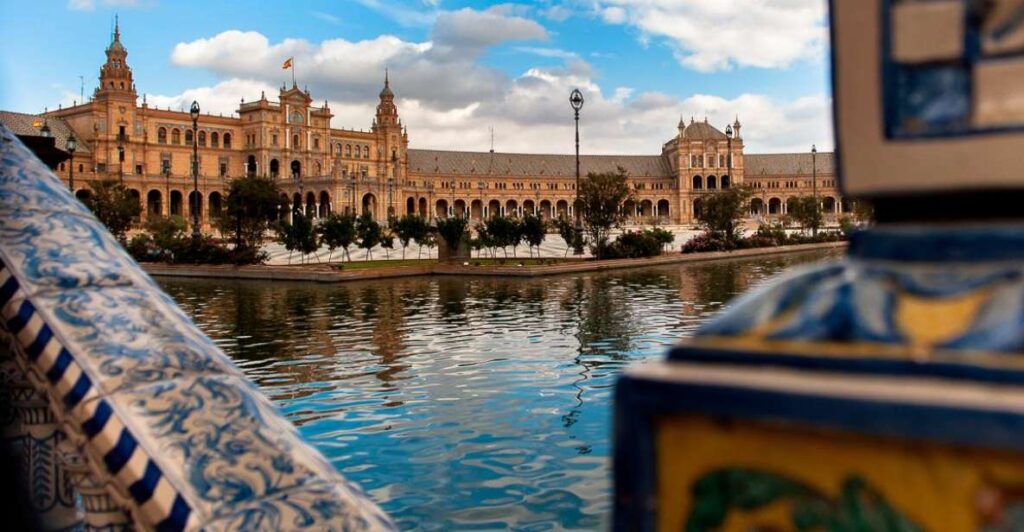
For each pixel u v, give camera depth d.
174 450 1.26
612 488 0.75
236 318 17.44
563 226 41.09
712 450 0.71
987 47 0.79
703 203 49.81
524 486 5.61
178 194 104.56
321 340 13.65
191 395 1.38
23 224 1.54
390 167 129.75
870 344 0.71
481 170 139.88
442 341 13.20
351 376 10.17
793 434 0.68
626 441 0.74
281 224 41.03
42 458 1.59
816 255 46.31
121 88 102.00
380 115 130.62
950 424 0.60
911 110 0.82
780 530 0.69
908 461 0.64
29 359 1.35
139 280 1.62
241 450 1.33
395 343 13.09
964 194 0.80
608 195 39.56
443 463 6.20
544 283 26.84
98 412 1.26
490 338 13.46
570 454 6.36
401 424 7.48
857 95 0.84
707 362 0.78
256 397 1.51
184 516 1.19
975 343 0.67
